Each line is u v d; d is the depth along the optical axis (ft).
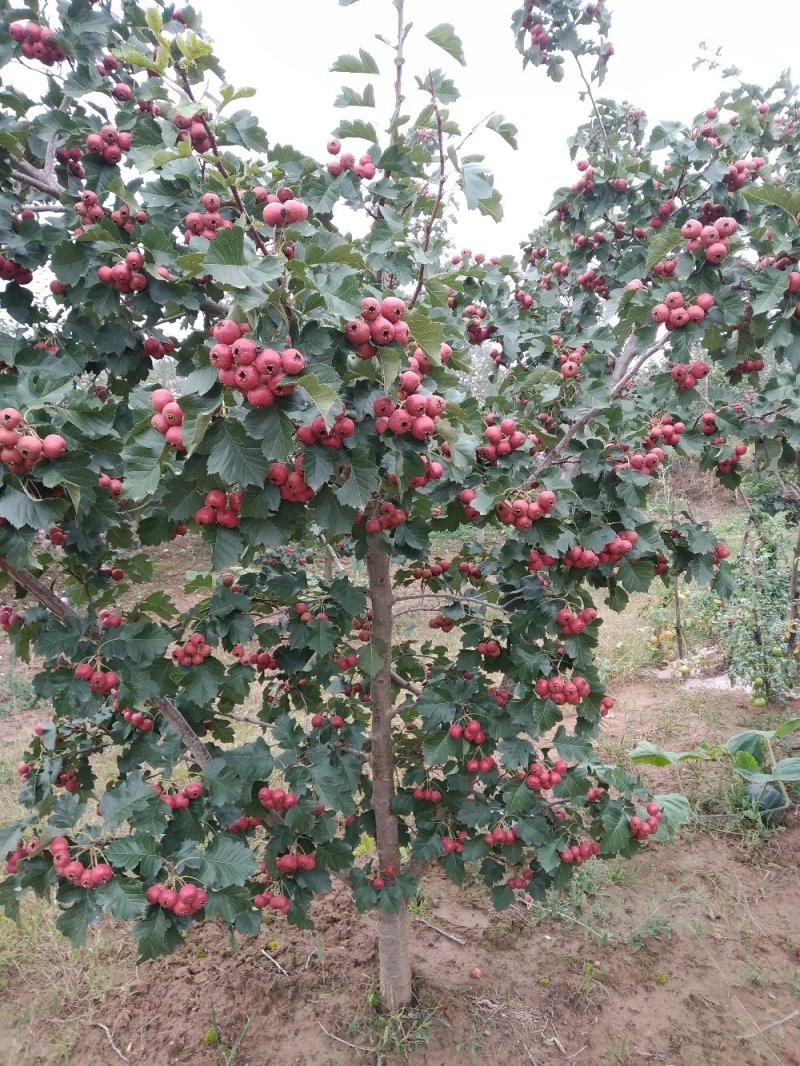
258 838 12.80
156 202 6.48
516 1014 9.59
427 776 9.30
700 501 40.27
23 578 6.82
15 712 20.49
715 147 9.00
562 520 7.65
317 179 6.76
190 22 7.72
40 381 5.39
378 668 8.49
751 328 7.79
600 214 10.85
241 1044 9.31
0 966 10.69
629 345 11.52
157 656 7.21
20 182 7.35
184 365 7.13
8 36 6.94
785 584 19.44
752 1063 8.81
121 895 6.21
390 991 9.59
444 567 10.39
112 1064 9.09
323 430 4.99
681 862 12.56
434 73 6.47
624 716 18.44
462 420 6.48
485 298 9.75
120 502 6.95
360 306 4.71
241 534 5.55
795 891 11.71
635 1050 9.04
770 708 18.29
